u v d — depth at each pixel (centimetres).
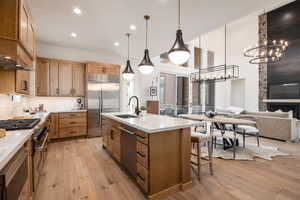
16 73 214
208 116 395
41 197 184
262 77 670
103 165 274
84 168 262
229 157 314
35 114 308
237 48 757
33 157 166
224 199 183
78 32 355
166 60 671
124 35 368
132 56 551
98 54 512
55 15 281
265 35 636
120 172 249
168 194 189
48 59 421
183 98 733
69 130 430
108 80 487
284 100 591
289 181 224
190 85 750
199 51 802
